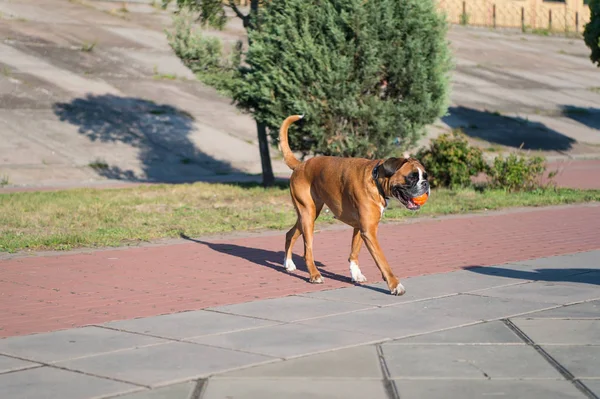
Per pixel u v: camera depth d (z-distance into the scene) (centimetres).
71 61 2881
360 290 858
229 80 1695
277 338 654
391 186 814
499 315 732
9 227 1310
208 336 662
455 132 1912
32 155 2117
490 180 1997
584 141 3133
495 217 1467
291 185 938
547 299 800
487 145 2844
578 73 4309
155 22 3675
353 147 1628
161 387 532
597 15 2831
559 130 3219
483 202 1638
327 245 1173
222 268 993
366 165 848
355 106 1606
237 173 2234
